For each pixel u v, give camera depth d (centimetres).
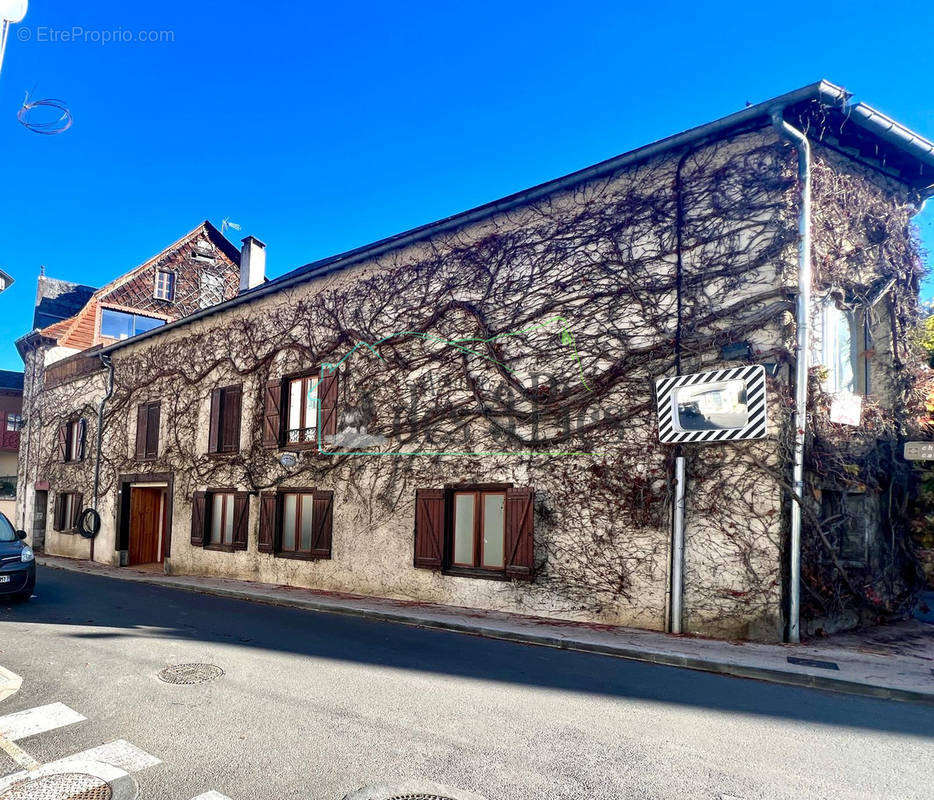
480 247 1092
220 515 1555
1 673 606
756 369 790
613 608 880
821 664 664
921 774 410
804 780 397
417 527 1115
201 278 2769
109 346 1927
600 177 962
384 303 1230
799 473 782
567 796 369
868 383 998
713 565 807
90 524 1950
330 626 897
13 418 3362
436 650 744
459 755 424
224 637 796
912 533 985
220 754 421
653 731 475
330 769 400
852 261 927
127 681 586
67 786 375
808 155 812
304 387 1388
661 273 891
